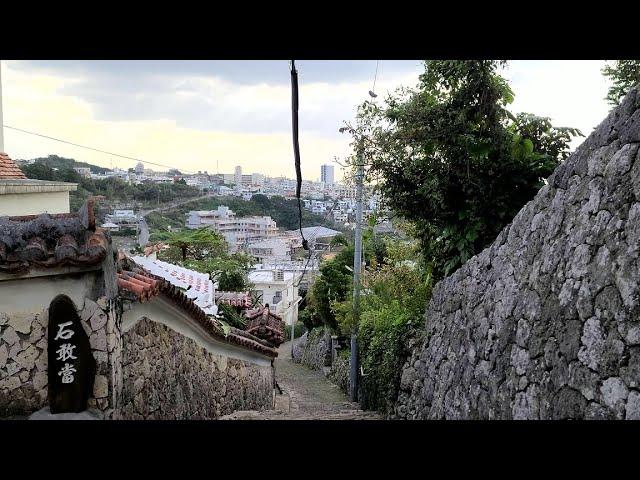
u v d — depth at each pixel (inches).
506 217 268.2
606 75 234.5
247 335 421.1
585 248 134.2
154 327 208.2
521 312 166.6
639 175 118.1
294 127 194.2
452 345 240.8
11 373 149.1
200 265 830.5
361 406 434.9
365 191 322.0
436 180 271.1
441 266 300.5
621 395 112.8
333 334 777.6
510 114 269.0
